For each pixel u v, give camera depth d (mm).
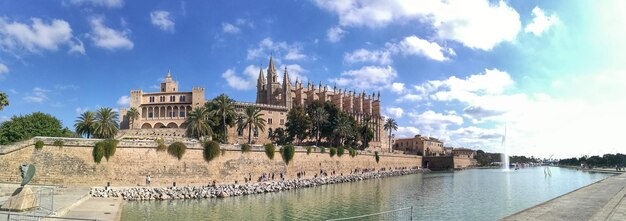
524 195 73000
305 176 101500
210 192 66875
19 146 65750
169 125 151625
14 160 65188
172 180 73812
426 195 72062
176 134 117688
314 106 144125
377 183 99250
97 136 108125
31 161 65875
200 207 54938
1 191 61344
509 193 76438
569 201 33812
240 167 84000
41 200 47312
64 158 67312
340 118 139250
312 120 137625
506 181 108938
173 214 49000
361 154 130875
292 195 70688
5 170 64562
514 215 26141
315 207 56344
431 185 93875
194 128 102188
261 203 59688
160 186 71250
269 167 90500
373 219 46750
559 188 87625
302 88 197500
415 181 106688
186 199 62938
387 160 149625
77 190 61594
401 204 59750
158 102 154375
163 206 55125
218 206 56188
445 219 47188
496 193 76312
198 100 150250
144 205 55594
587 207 29906
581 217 25328
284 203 60000
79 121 110625
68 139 68000
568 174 155250
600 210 28328
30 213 36719
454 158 193125
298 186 85375
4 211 37125
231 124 116250
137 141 72188
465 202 62469
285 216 49000
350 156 123562
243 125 119500
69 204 44906
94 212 44312
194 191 66188
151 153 72812
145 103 155125
